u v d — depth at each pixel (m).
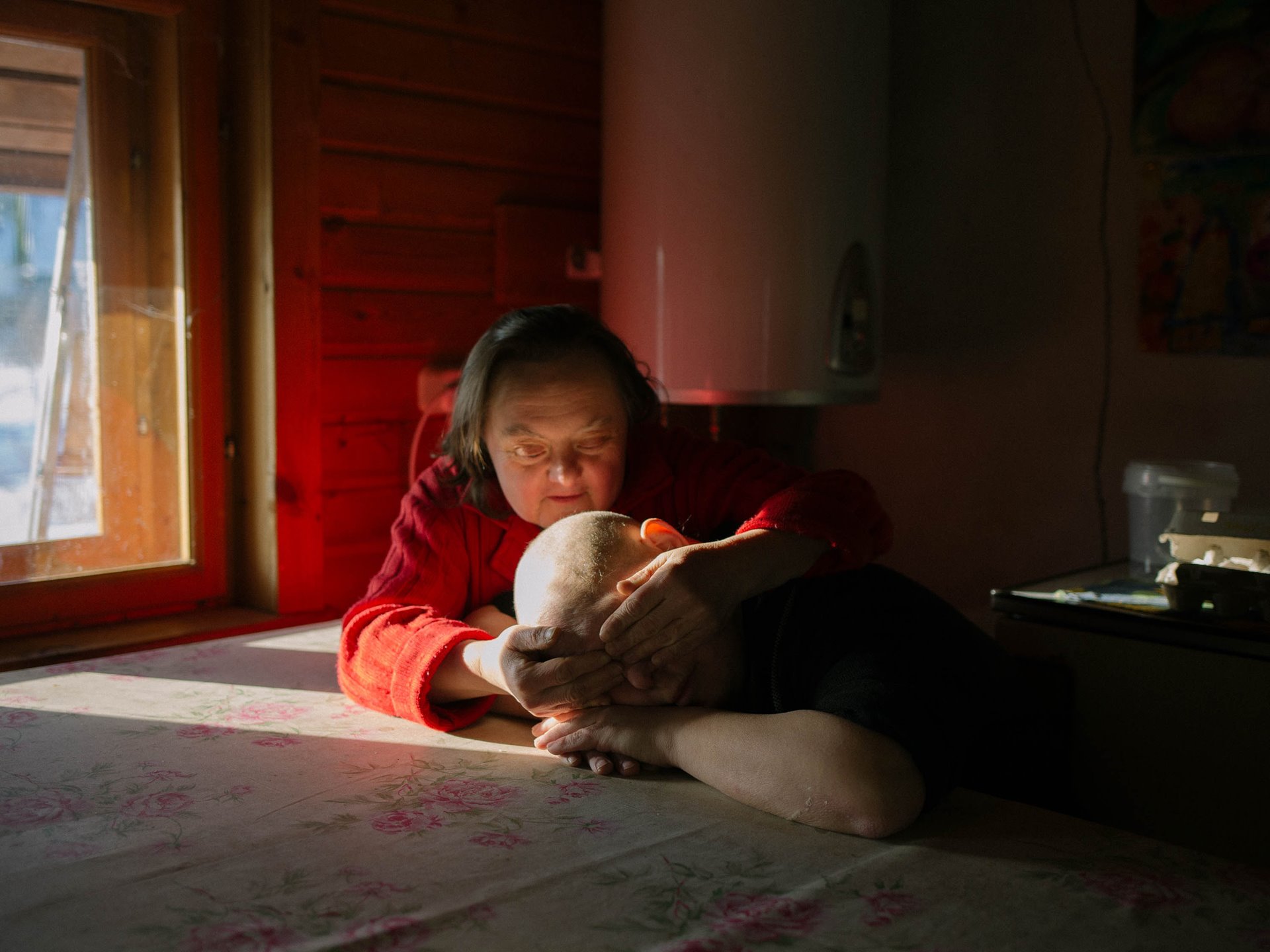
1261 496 2.02
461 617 1.37
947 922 0.79
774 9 2.02
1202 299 2.07
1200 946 0.77
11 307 1.79
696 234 2.09
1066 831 0.97
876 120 2.16
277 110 1.90
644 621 1.00
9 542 1.82
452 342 2.29
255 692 1.37
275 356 1.94
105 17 1.83
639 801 1.02
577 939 0.76
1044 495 2.34
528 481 1.20
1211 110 2.03
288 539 2.00
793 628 1.14
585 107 2.47
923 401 2.53
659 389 2.06
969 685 1.09
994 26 2.34
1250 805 1.29
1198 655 1.32
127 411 1.92
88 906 0.80
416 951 0.74
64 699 1.33
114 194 1.87
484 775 1.08
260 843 0.91
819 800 0.94
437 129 2.22
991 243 2.39
